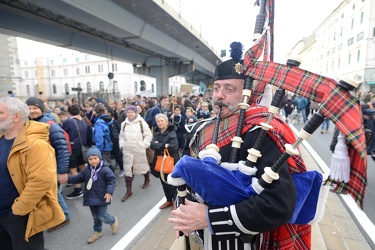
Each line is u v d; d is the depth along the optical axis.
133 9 10.60
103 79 46.62
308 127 0.83
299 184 0.99
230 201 0.90
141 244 2.61
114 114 7.08
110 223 2.85
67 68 50.03
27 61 54.06
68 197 3.97
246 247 1.01
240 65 1.05
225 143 1.09
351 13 25.41
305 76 0.92
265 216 0.84
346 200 3.20
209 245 1.06
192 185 0.94
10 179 1.81
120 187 4.37
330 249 2.19
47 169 1.77
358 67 23.59
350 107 0.79
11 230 1.87
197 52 21.55
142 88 22.27
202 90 21.42
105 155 4.65
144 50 17.81
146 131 4.11
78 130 4.18
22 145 1.74
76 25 11.84
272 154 0.95
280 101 0.96
